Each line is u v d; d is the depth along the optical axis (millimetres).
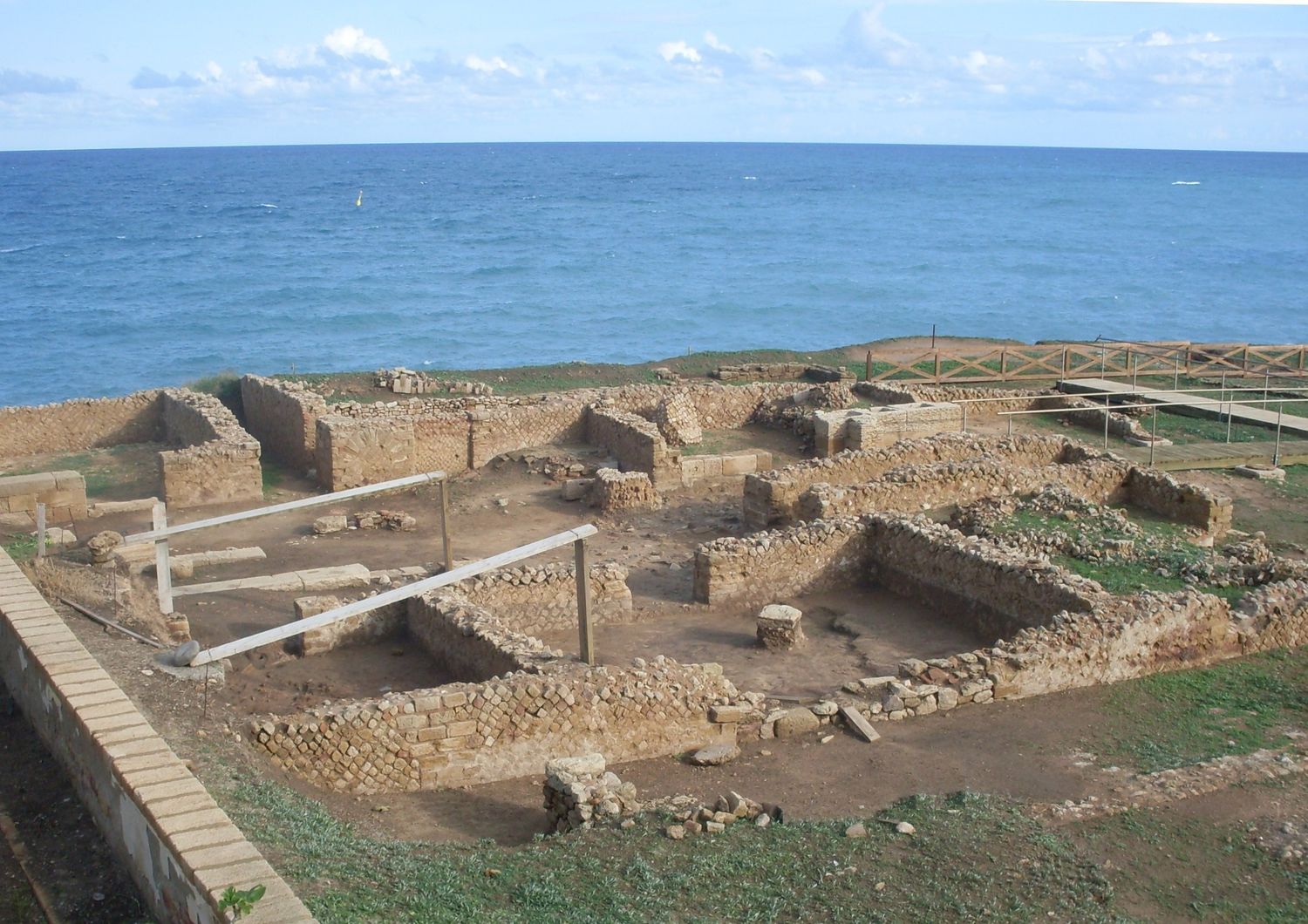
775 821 11445
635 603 19688
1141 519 22594
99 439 31516
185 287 81562
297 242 112562
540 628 18484
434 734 12750
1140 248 109500
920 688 14672
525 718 13117
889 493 22234
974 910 9672
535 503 26000
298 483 27828
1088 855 10750
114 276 86750
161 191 197750
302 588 19812
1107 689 15414
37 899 8820
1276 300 78438
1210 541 21594
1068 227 133000
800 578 20141
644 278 87562
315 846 9672
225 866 7539
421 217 143500
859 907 9609
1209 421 31188
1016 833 11062
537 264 95438
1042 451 26000
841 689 14992
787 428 31875
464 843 11156
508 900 9430
